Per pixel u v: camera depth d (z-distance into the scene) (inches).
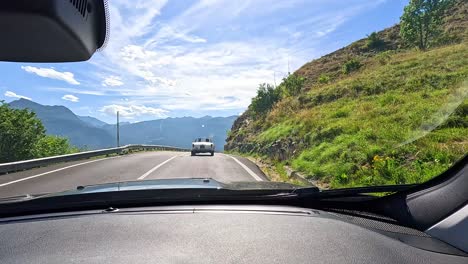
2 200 109.8
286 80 1782.7
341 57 2502.5
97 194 109.7
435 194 86.7
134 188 119.0
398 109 541.3
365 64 1669.5
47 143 1573.6
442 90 506.0
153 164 717.9
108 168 641.0
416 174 309.3
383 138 434.3
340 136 563.8
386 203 101.6
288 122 1074.1
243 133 1747.0
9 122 1433.3
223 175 528.7
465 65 626.8
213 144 1123.3
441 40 1181.1
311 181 420.5
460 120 401.1
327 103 1063.6
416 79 676.1
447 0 1374.3
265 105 1764.3
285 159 694.5
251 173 551.8
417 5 1364.4
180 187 120.0
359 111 687.1
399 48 1814.7
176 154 1189.1
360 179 353.4
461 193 80.3
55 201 107.0
